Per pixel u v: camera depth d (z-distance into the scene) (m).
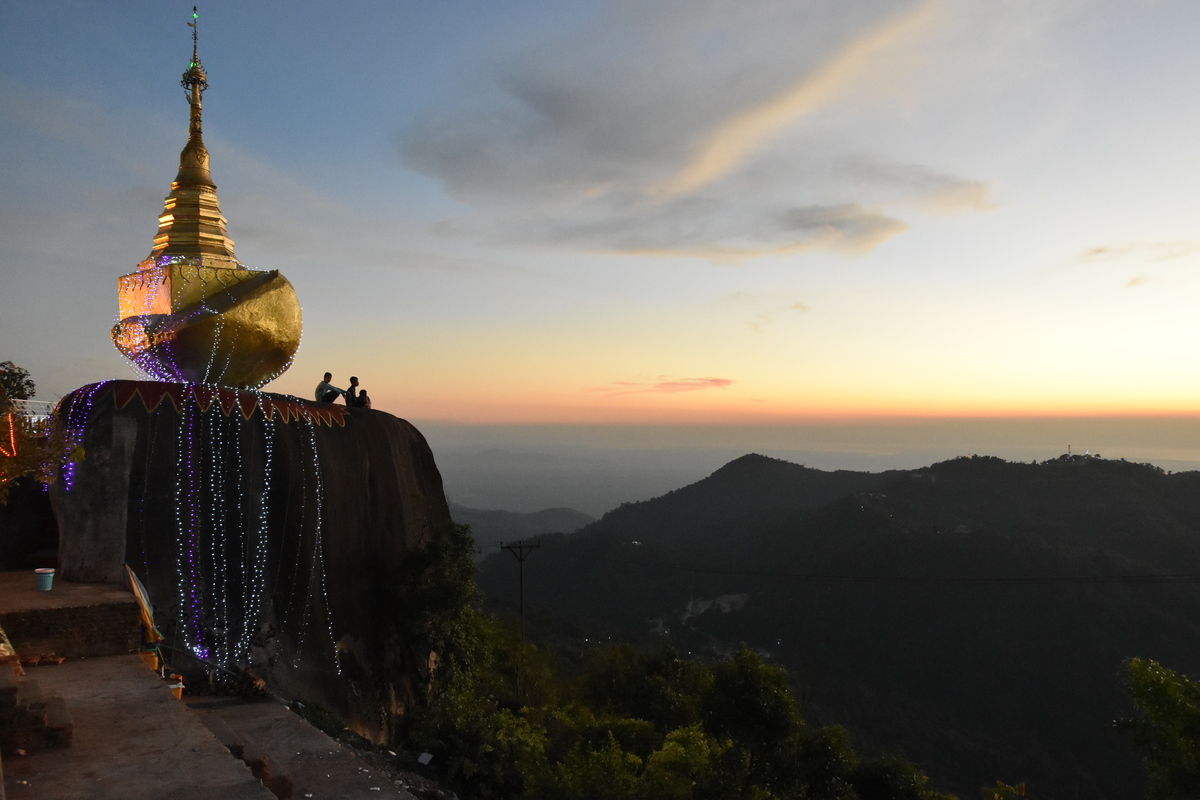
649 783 12.03
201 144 14.95
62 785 5.57
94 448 11.52
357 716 13.03
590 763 11.73
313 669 12.69
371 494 15.14
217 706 10.24
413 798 7.51
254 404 13.23
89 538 11.23
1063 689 67.50
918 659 76.12
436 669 15.27
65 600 9.59
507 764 12.37
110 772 5.83
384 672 13.96
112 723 6.95
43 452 9.89
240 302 13.78
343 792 7.52
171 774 5.81
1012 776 58.25
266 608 12.41
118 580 11.19
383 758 11.52
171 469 11.98
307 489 13.52
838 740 11.38
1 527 12.55
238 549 12.34
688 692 20.12
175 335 13.53
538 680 20.23
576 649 50.72
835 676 77.38
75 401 11.89
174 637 11.24
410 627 14.48
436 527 15.68
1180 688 10.90
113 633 9.46
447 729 12.49
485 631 18.00
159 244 14.62
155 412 12.09
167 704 7.53
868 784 12.98
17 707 6.16
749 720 11.12
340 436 14.77
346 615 13.71
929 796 15.57
